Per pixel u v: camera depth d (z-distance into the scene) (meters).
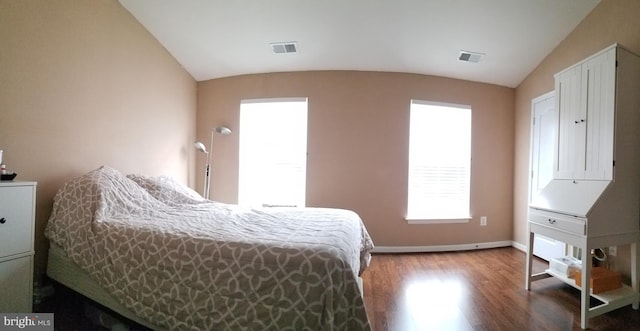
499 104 3.37
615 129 1.76
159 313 1.22
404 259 2.88
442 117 3.27
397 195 3.14
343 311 1.04
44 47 1.82
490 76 3.22
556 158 2.17
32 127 1.77
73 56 2.01
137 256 1.32
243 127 3.35
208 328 1.13
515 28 2.53
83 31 2.07
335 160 3.14
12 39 1.66
